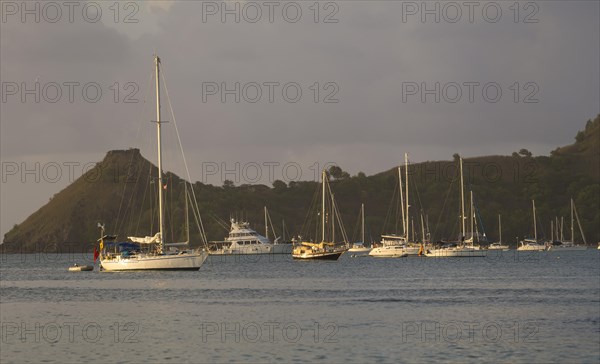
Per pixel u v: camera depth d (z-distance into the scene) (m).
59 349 66.81
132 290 122.62
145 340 70.88
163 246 162.62
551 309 91.06
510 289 119.81
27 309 96.75
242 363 60.78
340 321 82.12
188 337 72.31
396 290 119.38
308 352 64.62
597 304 95.69
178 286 129.75
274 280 144.50
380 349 65.56
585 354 62.72
